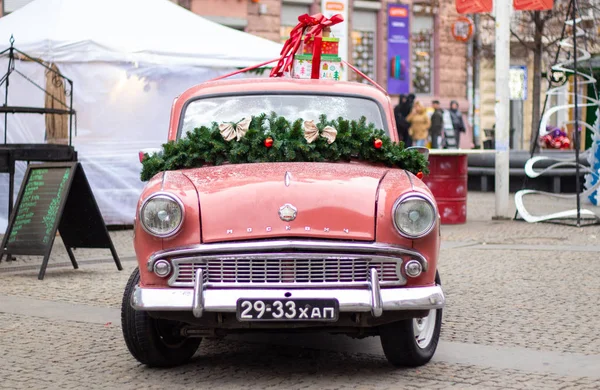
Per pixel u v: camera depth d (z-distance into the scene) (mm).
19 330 8039
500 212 17750
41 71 15852
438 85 38094
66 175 11273
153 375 6539
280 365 6793
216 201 6160
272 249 5977
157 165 6996
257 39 17984
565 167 24141
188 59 16453
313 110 7461
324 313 5930
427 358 6680
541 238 14672
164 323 6613
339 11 23422
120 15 16578
